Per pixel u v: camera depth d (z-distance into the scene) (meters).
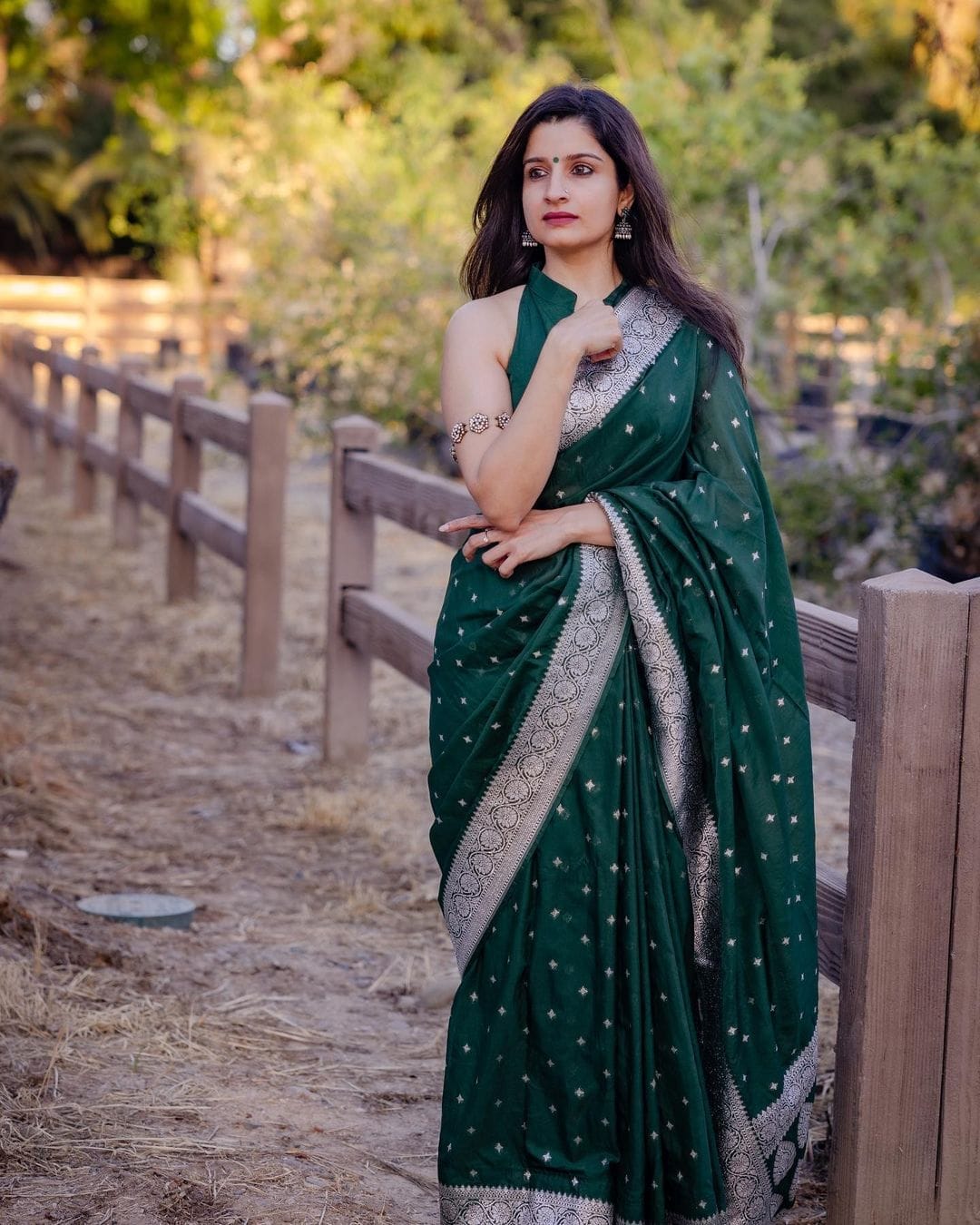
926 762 2.31
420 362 10.66
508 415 2.37
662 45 14.38
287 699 6.43
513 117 12.23
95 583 8.72
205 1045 3.12
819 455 7.94
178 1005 3.31
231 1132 2.72
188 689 6.57
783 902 2.28
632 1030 2.25
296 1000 3.48
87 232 25.94
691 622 2.26
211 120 15.91
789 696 2.37
